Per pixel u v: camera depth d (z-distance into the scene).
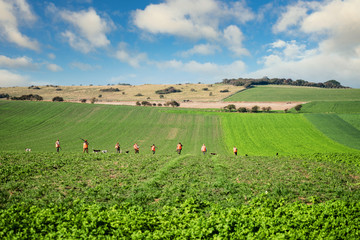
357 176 23.67
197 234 11.45
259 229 11.95
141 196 16.91
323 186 19.78
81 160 27.69
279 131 79.06
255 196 17.58
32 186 18.22
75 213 13.62
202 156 34.81
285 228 11.98
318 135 74.19
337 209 14.24
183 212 14.53
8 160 25.28
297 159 32.03
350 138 70.62
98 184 19.39
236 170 24.92
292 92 183.62
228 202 16.31
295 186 19.83
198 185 19.84
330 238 11.22
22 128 76.25
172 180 21.05
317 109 111.31
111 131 79.00
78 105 108.06
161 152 55.31
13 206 13.93
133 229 11.93
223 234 11.55
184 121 91.50
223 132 79.62
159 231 11.77
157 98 183.25
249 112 106.94
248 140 71.12
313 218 13.07
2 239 10.46
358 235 11.72
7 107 97.19
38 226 11.71
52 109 99.50
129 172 23.17
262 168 25.83
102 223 12.31
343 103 120.38
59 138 68.00
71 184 19.08
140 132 79.06
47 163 24.78
